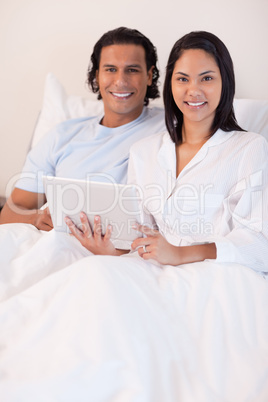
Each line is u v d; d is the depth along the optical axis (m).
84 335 1.01
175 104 1.54
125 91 1.83
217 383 0.99
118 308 1.04
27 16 2.40
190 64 1.45
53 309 1.08
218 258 1.31
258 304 1.20
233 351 1.06
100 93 2.06
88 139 1.91
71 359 0.97
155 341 1.03
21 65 2.46
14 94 2.51
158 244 1.30
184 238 1.48
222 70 1.45
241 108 1.85
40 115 2.20
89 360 0.97
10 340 1.09
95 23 2.29
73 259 1.40
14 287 1.30
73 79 2.39
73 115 2.14
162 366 0.99
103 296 1.05
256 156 1.41
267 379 1.02
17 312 1.13
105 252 1.40
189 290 1.18
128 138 1.85
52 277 1.16
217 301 1.17
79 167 1.86
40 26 2.39
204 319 1.12
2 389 0.94
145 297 1.10
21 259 1.35
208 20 2.08
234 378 1.01
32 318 1.12
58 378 0.94
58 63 2.40
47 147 1.96
